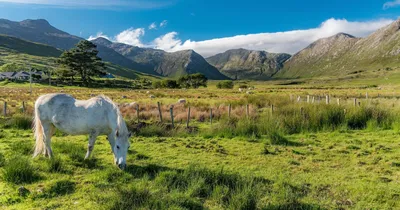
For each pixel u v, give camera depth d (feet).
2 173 23.65
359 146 36.78
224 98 119.96
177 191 20.49
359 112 50.88
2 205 18.58
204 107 75.36
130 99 121.90
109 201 18.66
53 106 26.89
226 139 41.73
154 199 18.78
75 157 28.73
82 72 303.07
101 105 26.58
